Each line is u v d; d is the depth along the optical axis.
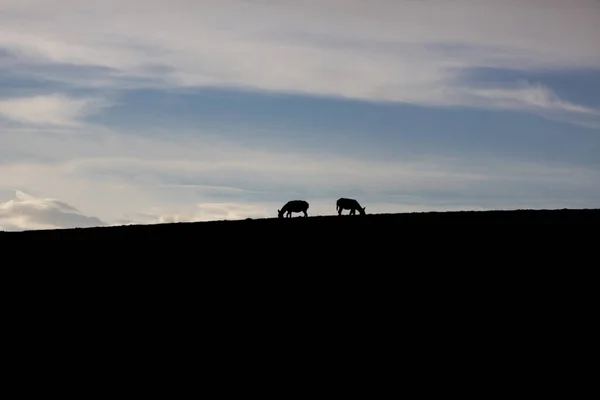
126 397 34.16
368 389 34.50
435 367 36.56
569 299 44.88
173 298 46.25
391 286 47.66
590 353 37.94
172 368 36.97
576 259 51.66
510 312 43.16
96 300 46.12
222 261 53.34
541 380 35.19
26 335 41.16
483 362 37.16
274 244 57.47
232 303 45.28
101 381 35.78
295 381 35.41
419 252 54.22
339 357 37.81
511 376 35.62
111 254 55.41
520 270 49.81
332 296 46.12
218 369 36.75
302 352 38.53
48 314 43.97
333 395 33.97
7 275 50.66
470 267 50.66
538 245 54.88
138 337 40.69
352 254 54.31
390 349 38.72
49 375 36.44
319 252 55.06
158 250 56.31
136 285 48.59
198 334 40.94
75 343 40.09
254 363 37.38
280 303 45.19
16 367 37.44
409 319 42.47
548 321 41.84
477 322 41.91
